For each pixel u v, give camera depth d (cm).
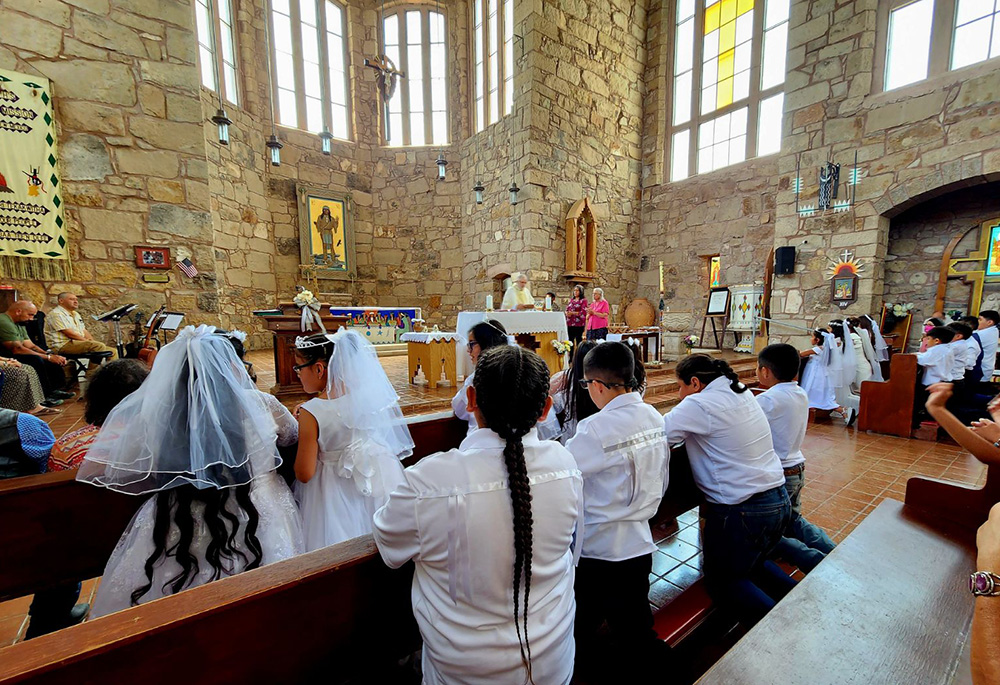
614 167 947
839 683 84
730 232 865
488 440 92
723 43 872
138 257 506
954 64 581
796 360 202
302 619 92
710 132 905
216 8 741
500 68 876
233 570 119
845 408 509
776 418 200
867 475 337
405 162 1009
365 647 105
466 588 85
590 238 884
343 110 981
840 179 671
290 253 908
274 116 878
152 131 509
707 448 166
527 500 84
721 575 167
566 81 846
